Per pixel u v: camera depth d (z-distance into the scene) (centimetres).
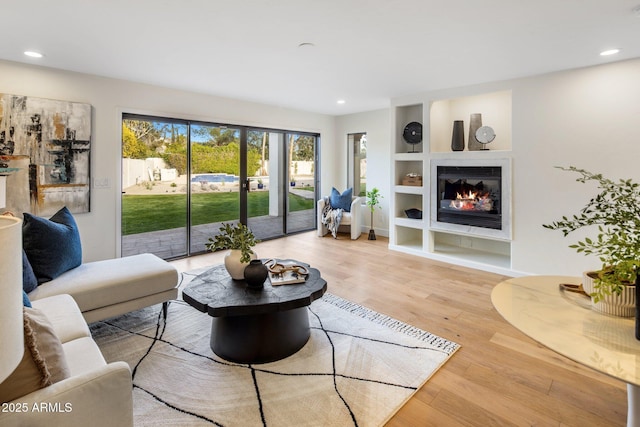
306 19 238
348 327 260
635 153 310
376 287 352
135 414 165
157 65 342
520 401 178
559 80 349
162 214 454
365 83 410
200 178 487
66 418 99
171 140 454
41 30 256
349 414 167
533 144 368
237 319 212
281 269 250
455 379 198
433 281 371
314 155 657
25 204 332
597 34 261
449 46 288
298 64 338
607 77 322
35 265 225
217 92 463
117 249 402
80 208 370
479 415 168
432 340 241
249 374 199
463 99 482
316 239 595
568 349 112
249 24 246
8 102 320
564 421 163
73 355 142
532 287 165
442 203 449
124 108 398
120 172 399
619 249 116
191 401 175
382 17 235
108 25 247
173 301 309
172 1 212
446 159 439
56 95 350
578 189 341
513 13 228
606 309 135
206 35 266
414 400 180
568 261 352
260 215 573
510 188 384
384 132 599
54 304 189
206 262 446
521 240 381
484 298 322
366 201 634
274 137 584
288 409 170
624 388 188
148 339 239
